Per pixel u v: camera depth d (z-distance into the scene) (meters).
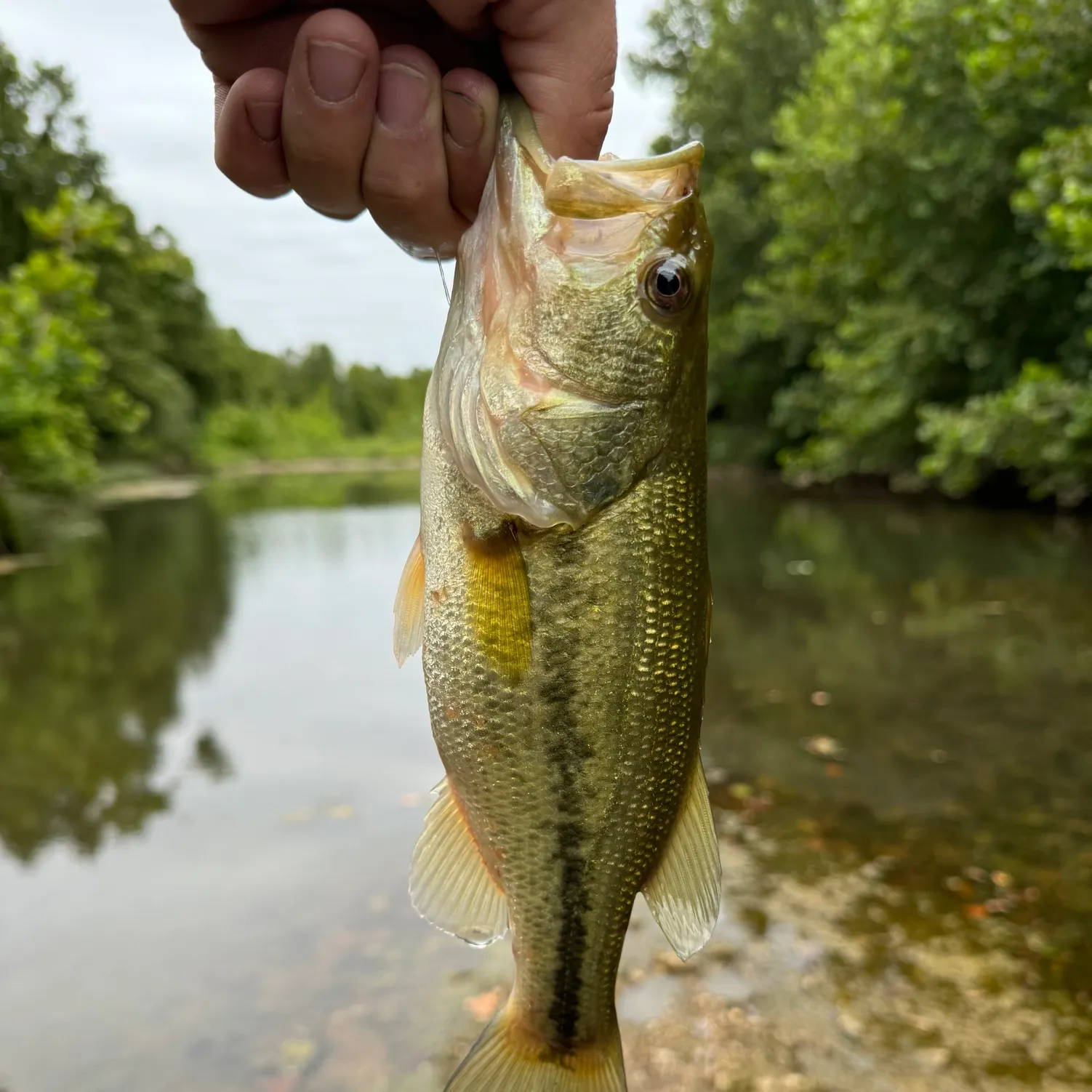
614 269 0.25
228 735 0.81
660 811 0.26
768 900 0.51
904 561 1.63
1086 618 1.15
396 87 0.23
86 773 0.72
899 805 0.64
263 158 0.24
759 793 0.66
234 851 0.58
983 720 0.80
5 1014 0.43
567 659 0.25
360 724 0.83
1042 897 0.51
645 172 0.25
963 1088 0.37
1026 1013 0.41
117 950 0.48
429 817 0.26
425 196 0.24
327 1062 0.40
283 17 0.23
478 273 0.24
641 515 0.25
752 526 2.28
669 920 0.27
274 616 1.34
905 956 0.45
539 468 0.24
